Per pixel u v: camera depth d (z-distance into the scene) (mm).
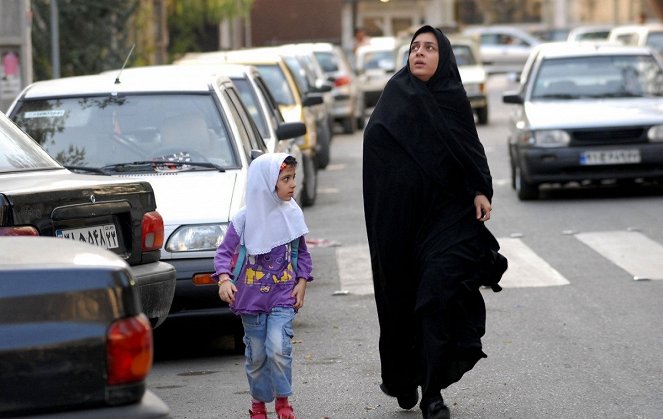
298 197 37219
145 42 71688
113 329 12016
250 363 18609
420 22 167500
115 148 26656
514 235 38281
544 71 49656
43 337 11859
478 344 18156
